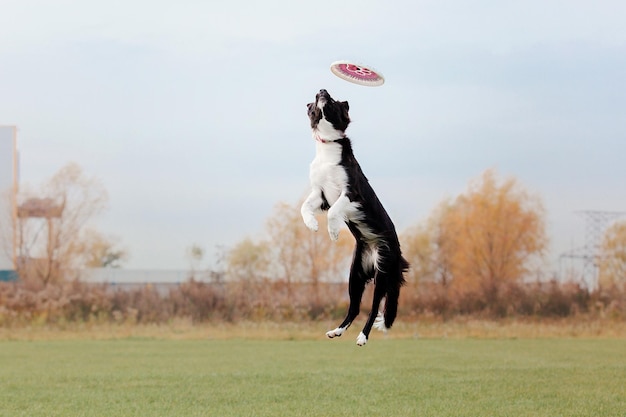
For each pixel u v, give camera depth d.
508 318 34.00
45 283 36.69
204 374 17.16
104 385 15.48
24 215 39.69
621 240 36.66
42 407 12.93
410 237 37.31
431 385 15.30
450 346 24.72
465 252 37.69
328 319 32.84
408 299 34.94
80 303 32.41
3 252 39.47
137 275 51.47
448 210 37.94
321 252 34.22
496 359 20.55
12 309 31.73
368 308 32.78
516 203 37.88
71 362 20.05
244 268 34.53
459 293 35.28
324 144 8.12
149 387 15.20
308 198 8.06
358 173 8.10
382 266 8.23
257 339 27.56
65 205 39.81
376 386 15.15
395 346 24.78
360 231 8.13
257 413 12.24
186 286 33.69
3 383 15.87
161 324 31.91
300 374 17.06
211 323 32.12
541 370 17.70
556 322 33.03
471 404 13.07
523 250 38.00
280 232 34.41
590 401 13.41
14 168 45.91
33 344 25.50
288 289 34.41
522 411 12.41
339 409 12.57
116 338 27.81
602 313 33.66
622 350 23.25
